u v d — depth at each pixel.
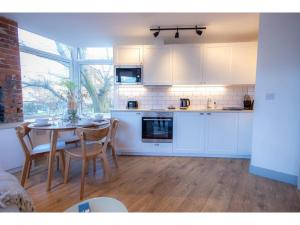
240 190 2.44
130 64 4.12
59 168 3.22
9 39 3.08
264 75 2.80
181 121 3.84
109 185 2.59
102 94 4.90
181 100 4.28
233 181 2.71
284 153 2.67
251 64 3.86
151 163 3.47
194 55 3.99
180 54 4.02
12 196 1.12
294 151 2.59
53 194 2.36
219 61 3.94
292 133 2.60
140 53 4.10
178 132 3.87
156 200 2.21
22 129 2.48
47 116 4.02
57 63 4.41
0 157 2.84
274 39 2.67
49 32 3.77
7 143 2.92
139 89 4.46
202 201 2.18
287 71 2.60
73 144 3.12
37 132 3.41
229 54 3.90
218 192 2.39
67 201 2.20
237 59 3.89
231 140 3.75
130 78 4.11
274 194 2.34
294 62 2.54
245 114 3.67
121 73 4.12
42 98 4.02
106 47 4.76
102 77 4.87
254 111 2.94
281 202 2.16
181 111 3.82
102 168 3.24
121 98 4.50
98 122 3.22
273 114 2.74
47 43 4.16
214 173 2.99
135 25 3.49
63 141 3.03
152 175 2.93
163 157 3.84
